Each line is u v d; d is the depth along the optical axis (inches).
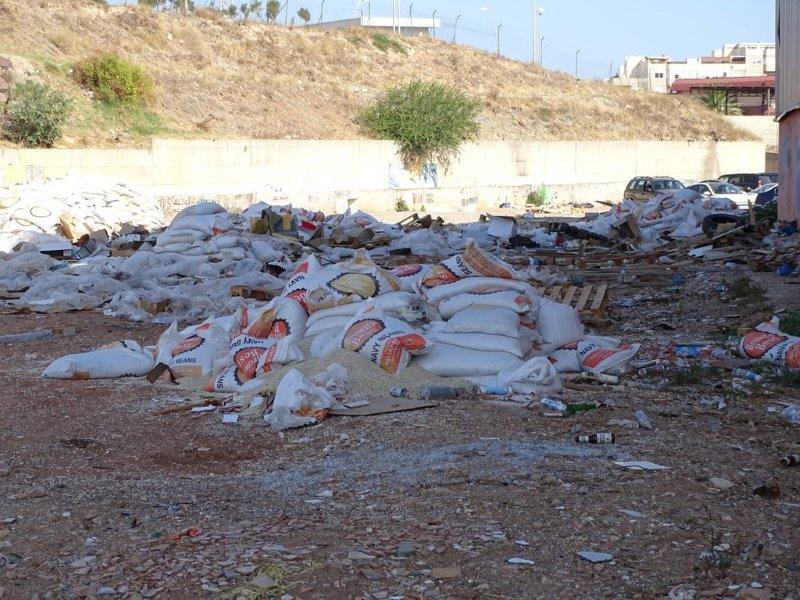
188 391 380.2
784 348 400.8
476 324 372.5
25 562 199.6
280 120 1712.6
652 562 198.2
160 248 719.7
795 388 368.8
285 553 201.3
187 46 1854.1
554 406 332.5
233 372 380.2
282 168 1515.7
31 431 321.1
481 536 211.0
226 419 331.9
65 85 1443.2
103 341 501.4
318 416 324.5
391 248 848.9
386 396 349.1
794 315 485.7
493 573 192.2
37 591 186.1
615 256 792.9
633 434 300.4
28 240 827.4
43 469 278.4
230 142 1438.2
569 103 2380.7
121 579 189.8
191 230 725.3
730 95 3070.9
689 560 198.8
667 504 232.7
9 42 1483.8
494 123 2108.8
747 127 2593.5
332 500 243.1
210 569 192.4
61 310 591.2
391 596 181.9
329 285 403.5
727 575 191.9
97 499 244.7
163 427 327.0
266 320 400.2
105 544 209.2
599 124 2301.9
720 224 970.7
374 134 1765.5
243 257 697.6
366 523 221.6
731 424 316.8
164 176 1359.5
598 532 213.9
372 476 263.1
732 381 375.6
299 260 772.6
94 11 1804.9
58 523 222.4
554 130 2181.3
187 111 1590.8
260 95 1782.7
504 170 1886.1
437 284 403.9
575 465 264.8
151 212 1004.6
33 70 1412.4
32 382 396.8
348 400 344.8
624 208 1180.5
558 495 239.0
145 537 213.2
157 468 282.2
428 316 398.9
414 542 208.1
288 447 301.4
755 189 1402.6
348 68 2128.4
